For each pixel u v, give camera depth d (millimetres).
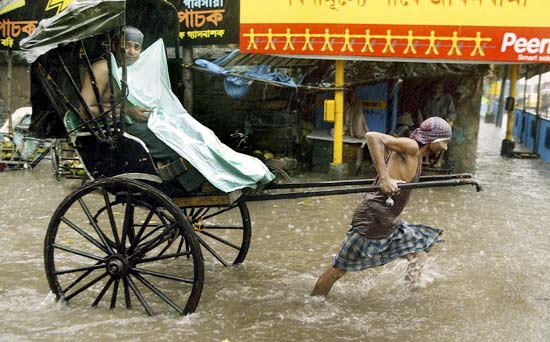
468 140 11609
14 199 8758
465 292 4992
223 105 11547
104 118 4359
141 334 4102
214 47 11945
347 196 9141
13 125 11742
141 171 4406
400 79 10148
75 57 4453
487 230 7176
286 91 11258
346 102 11281
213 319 4375
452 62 9602
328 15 9438
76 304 4637
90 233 6840
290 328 4242
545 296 4926
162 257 4340
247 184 4465
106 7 4125
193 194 4543
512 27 9281
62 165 9828
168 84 5148
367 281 5262
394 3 9320
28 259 5828
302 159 11695
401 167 4531
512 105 14836
